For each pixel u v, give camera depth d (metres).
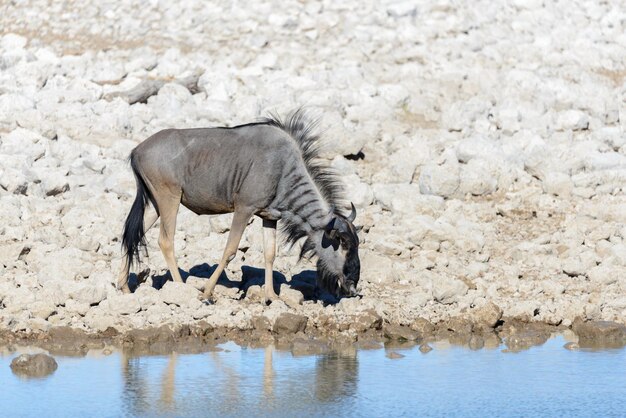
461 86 73.88
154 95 69.88
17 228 50.50
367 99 70.56
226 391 36.38
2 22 80.75
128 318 42.91
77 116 65.81
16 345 41.25
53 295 43.56
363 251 49.28
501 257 52.53
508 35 81.38
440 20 80.75
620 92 75.31
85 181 58.03
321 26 79.62
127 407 34.72
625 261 50.59
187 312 43.56
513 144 65.19
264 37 77.44
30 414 33.97
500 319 45.50
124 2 82.50
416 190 59.84
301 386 37.03
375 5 81.94
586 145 65.31
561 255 52.50
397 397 36.12
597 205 57.22
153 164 43.97
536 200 59.19
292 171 43.62
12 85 69.25
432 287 47.28
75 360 39.72
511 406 35.31
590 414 34.72
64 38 78.38
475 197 60.19
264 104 68.12
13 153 59.81
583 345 43.09
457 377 38.47
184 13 81.06
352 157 64.25
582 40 81.25
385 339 43.53
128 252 44.47
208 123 65.81
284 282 47.81
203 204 44.31
